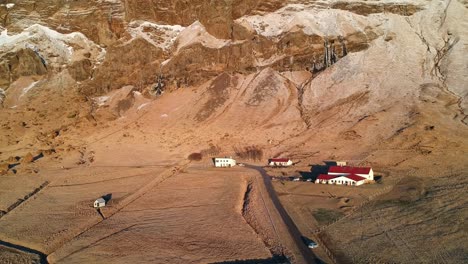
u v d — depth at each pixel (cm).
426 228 6575
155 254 6366
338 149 11275
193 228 7238
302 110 13588
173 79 16238
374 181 9025
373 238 6381
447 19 15850
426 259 5691
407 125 11769
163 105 15275
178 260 6147
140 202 8775
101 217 8050
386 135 11562
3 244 7112
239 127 13338
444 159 9906
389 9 16412
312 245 6238
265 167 10775
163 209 8275
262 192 8806
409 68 14288
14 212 8550
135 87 16462
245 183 9669
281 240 6556
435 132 11231
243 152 11931
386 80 13938
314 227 6900
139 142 13388
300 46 15838
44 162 12244
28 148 13412
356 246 6175
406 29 15788
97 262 6241
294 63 15538
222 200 8562
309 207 7781
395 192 8269
